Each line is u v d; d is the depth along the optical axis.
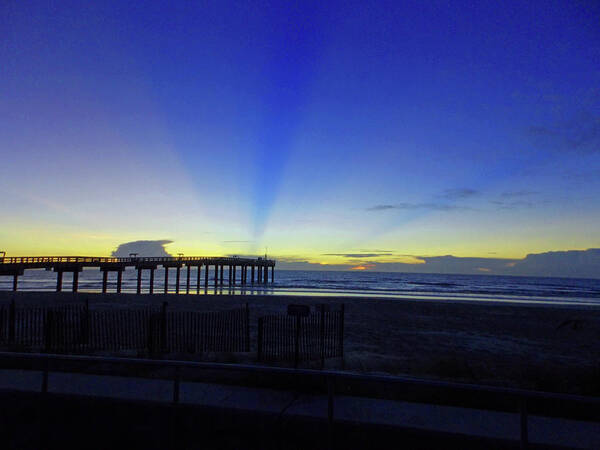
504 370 10.22
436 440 5.15
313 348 12.93
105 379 7.24
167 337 13.76
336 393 6.81
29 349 10.98
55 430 5.49
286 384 7.12
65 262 42.12
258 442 5.29
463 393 7.16
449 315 26.48
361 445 5.29
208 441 5.28
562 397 3.58
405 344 14.94
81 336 12.98
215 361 10.03
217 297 35.78
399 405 6.18
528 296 67.56
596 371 9.29
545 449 4.87
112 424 5.64
